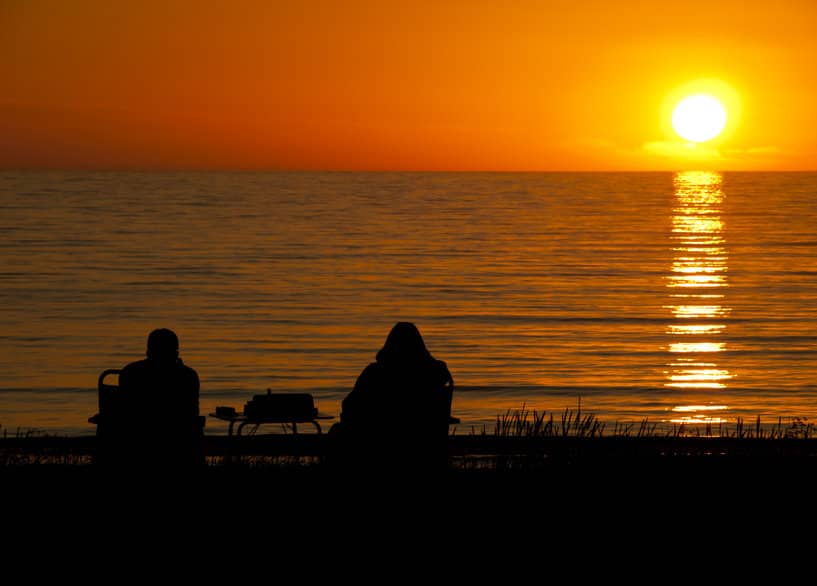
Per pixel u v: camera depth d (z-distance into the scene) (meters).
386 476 13.31
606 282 102.62
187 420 14.14
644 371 53.75
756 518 15.39
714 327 71.25
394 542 13.34
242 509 14.95
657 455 19.55
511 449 20.31
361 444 13.41
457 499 15.63
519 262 125.31
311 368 54.72
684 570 13.09
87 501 15.12
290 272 111.06
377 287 97.44
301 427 35.47
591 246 152.38
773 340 64.81
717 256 134.50
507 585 12.49
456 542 13.87
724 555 13.70
